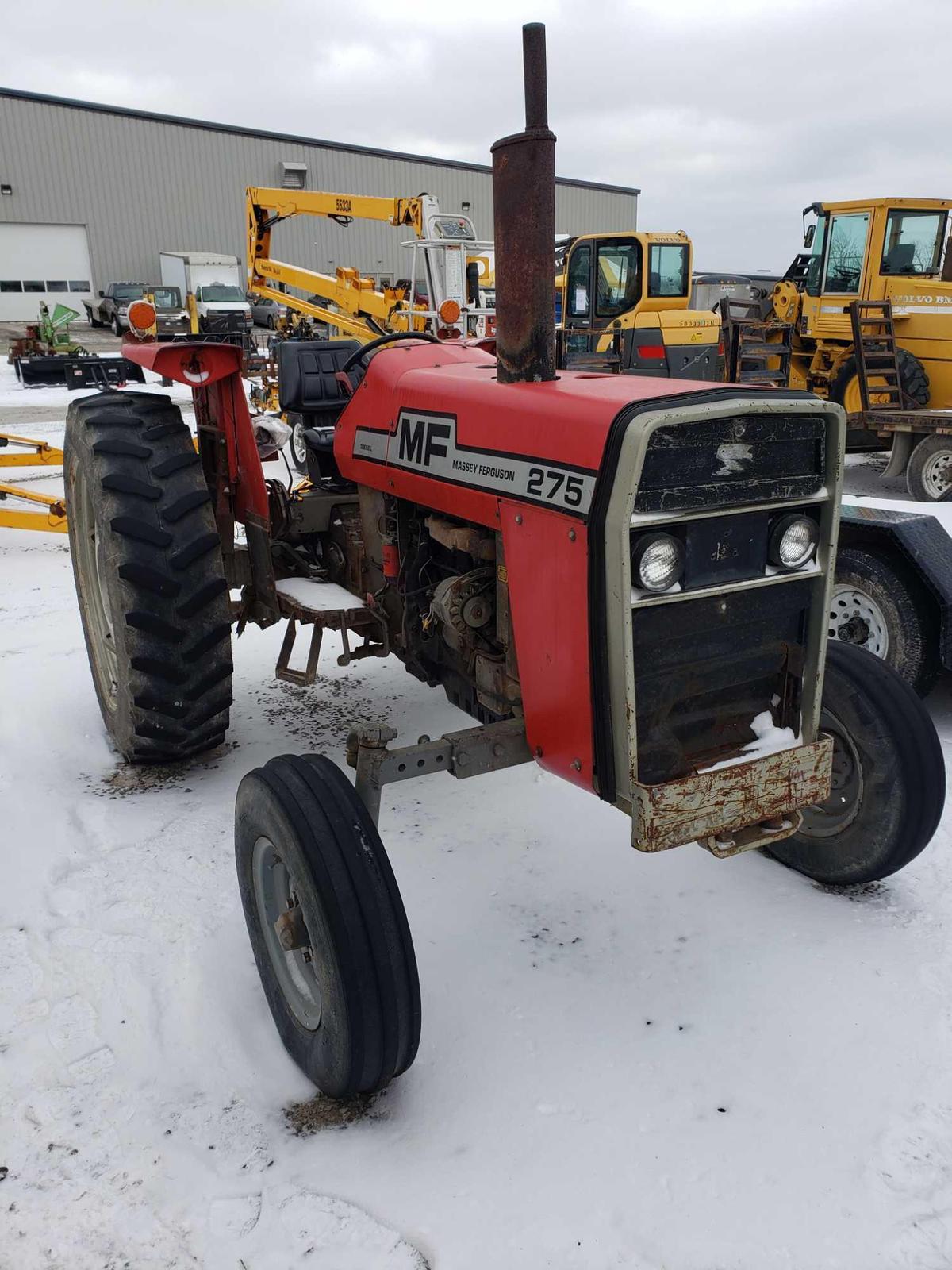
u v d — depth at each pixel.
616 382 2.11
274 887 2.08
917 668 3.49
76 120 31.44
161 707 3.04
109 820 3.02
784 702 2.11
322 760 2.04
